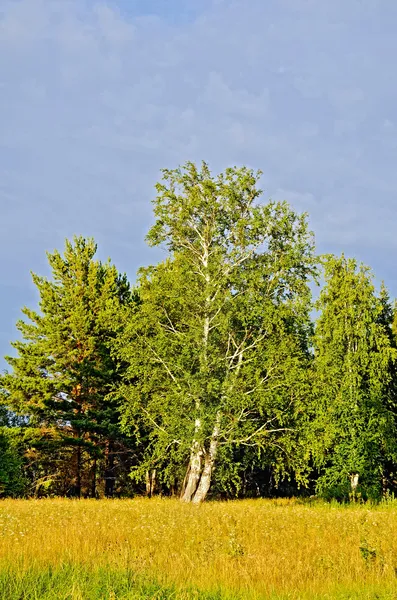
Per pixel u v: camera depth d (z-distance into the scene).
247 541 14.17
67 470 38.88
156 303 28.98
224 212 29.66
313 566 11.27
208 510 22.44
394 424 35.12
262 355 27.83
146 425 29.81
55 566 10.45
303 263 29.14
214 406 26.92
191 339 28.08
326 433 32.53
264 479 45.81
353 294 36.38
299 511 21.97
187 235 30.47
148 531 15.42
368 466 33.97
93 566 10.59
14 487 36.00
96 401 37.19
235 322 29.44
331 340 36.75
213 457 27.50
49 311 39.31
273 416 28.70
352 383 34.66
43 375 37.81
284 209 29.31
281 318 28.36
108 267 43.16
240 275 28.66
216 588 9.38
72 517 18.45
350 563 11.16
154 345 28.48
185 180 30.05
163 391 29.14
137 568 10.58
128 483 40.75
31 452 38.66
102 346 37.00
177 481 39.44
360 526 16.91
